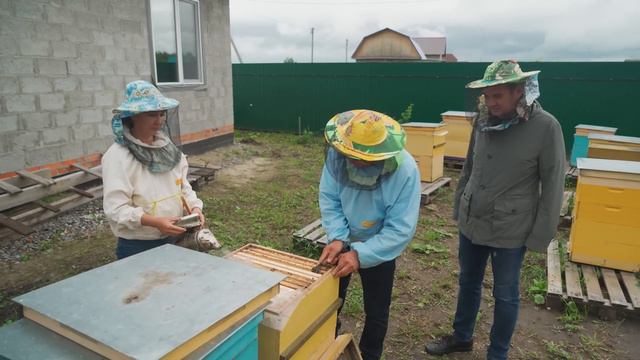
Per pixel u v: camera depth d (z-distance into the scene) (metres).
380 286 2.44
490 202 2.57
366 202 2.22
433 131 6.96
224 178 7.87
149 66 7.54
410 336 3.32
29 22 5.53
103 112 6.71
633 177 3.83
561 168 2.38
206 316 1.21
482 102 2.60
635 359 3.08
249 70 14.32
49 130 5.93
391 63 12.57
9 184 4.94
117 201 2.17
